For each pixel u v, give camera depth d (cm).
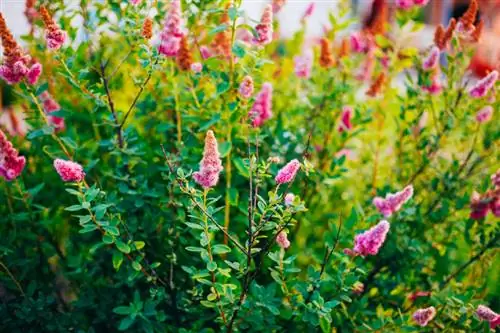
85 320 252
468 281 288
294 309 217
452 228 290
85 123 303
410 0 299
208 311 244
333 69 319
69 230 298
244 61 267
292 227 311
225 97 256
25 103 310
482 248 263
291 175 181
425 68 284
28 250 260
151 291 219
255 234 188
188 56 254
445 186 291
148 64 218
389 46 341
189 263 253
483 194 259
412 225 275
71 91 314
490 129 309
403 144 322
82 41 267
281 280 216
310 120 318
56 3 262
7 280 239
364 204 308
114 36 333
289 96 335
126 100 327
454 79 291
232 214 283
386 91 340
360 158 350
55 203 286
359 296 261
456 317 235
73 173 191
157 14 261
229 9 225
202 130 247
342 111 324
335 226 245
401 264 261
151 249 252
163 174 238
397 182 319
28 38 280
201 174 181
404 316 229
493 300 268
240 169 238
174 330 242
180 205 237
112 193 236
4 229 263
